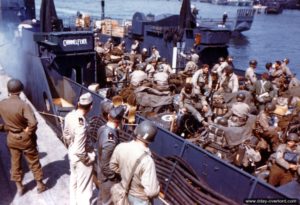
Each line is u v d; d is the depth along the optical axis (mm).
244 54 46594
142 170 3350
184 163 5277
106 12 87438
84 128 4469
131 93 7285
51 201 5109
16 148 4934
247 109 6758
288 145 5895
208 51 17156
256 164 6828
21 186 5188
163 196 5371
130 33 22578
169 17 20578
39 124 8023
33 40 10625
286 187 4656
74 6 103188
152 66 11961
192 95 7914
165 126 7793
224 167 5039
